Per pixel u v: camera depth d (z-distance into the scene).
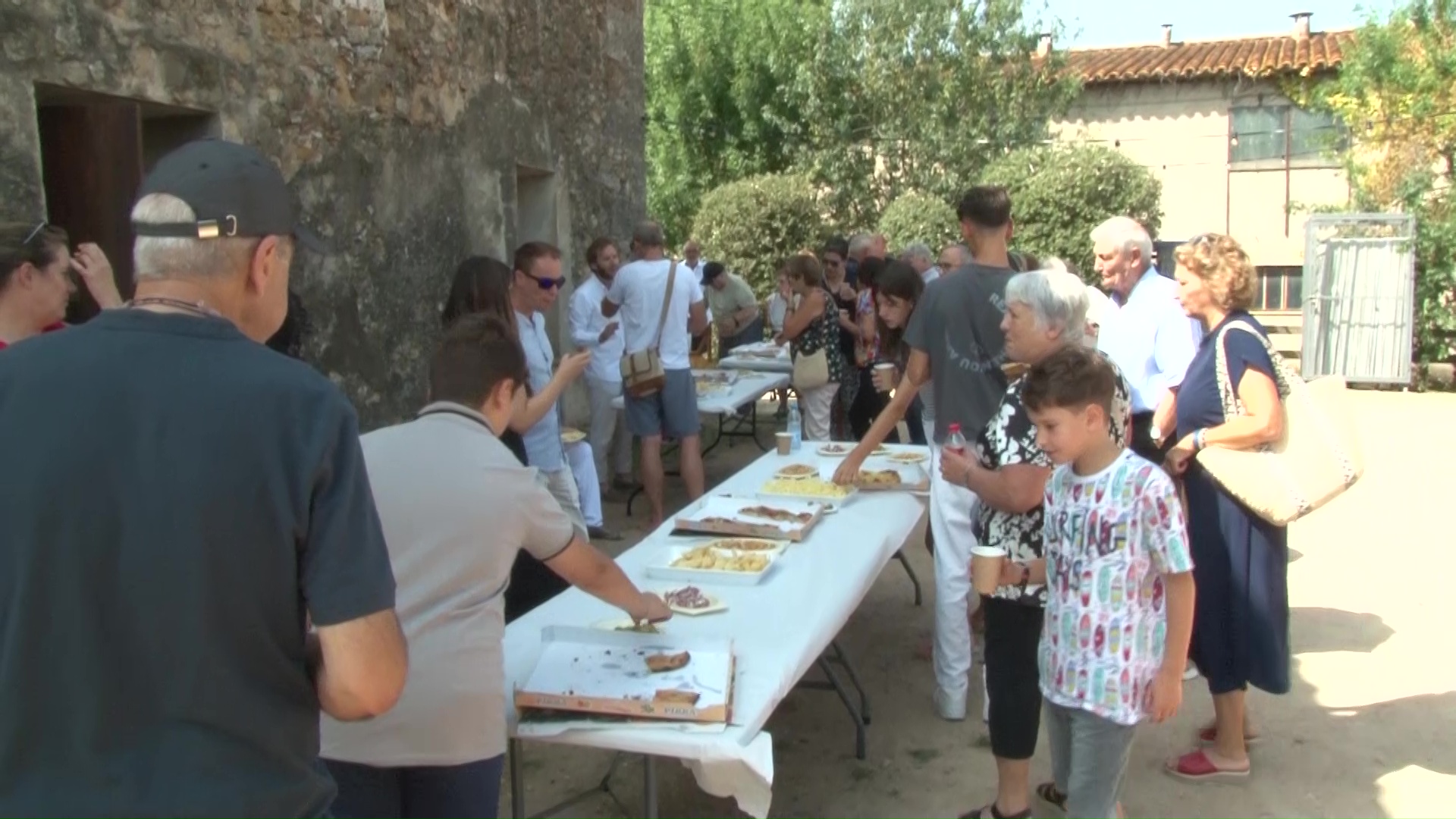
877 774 3.91
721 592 3.36
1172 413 4.28
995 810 3.38
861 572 3.54
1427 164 13.76
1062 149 16.61
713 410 7.23
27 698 1.34
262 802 1.41
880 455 5.25
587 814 3.63
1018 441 3.11
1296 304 18.62
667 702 2.48
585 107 8.62
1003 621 3.24
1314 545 6.71
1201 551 3.71
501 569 2.37
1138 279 4.51
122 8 3.96
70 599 1.34
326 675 1.48
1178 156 19.00
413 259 6.02
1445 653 4.94
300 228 1.77
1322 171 18.27
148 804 1.34
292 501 1.42
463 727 2.29
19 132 3.51
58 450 1.36
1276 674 3.66
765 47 18.23
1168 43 20.47
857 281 9.11
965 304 3.93
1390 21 14.00
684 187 19.03
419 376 6.04
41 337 1.45
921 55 17.61
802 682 4.14
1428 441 10.11
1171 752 4.04
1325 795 3.72
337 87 5.32
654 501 7.04
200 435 1.38
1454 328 13.38
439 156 6.30
